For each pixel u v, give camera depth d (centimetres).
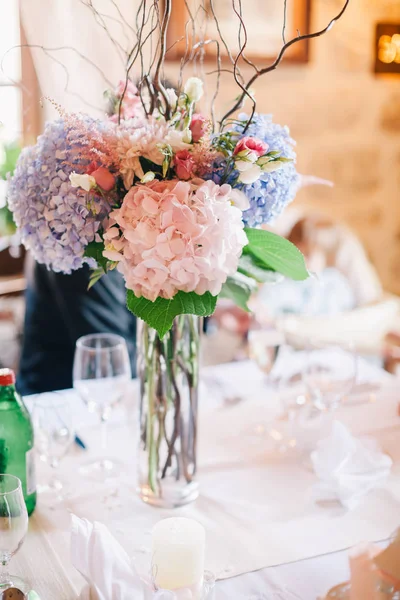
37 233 105
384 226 370
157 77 107
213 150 100
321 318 232
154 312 98
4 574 98
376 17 331
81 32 206
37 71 216
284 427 146
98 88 210
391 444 138
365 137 351
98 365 130
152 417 116
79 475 129
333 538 110
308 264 277
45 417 120
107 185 97
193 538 93
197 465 129
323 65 329
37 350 204
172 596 85
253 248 109
